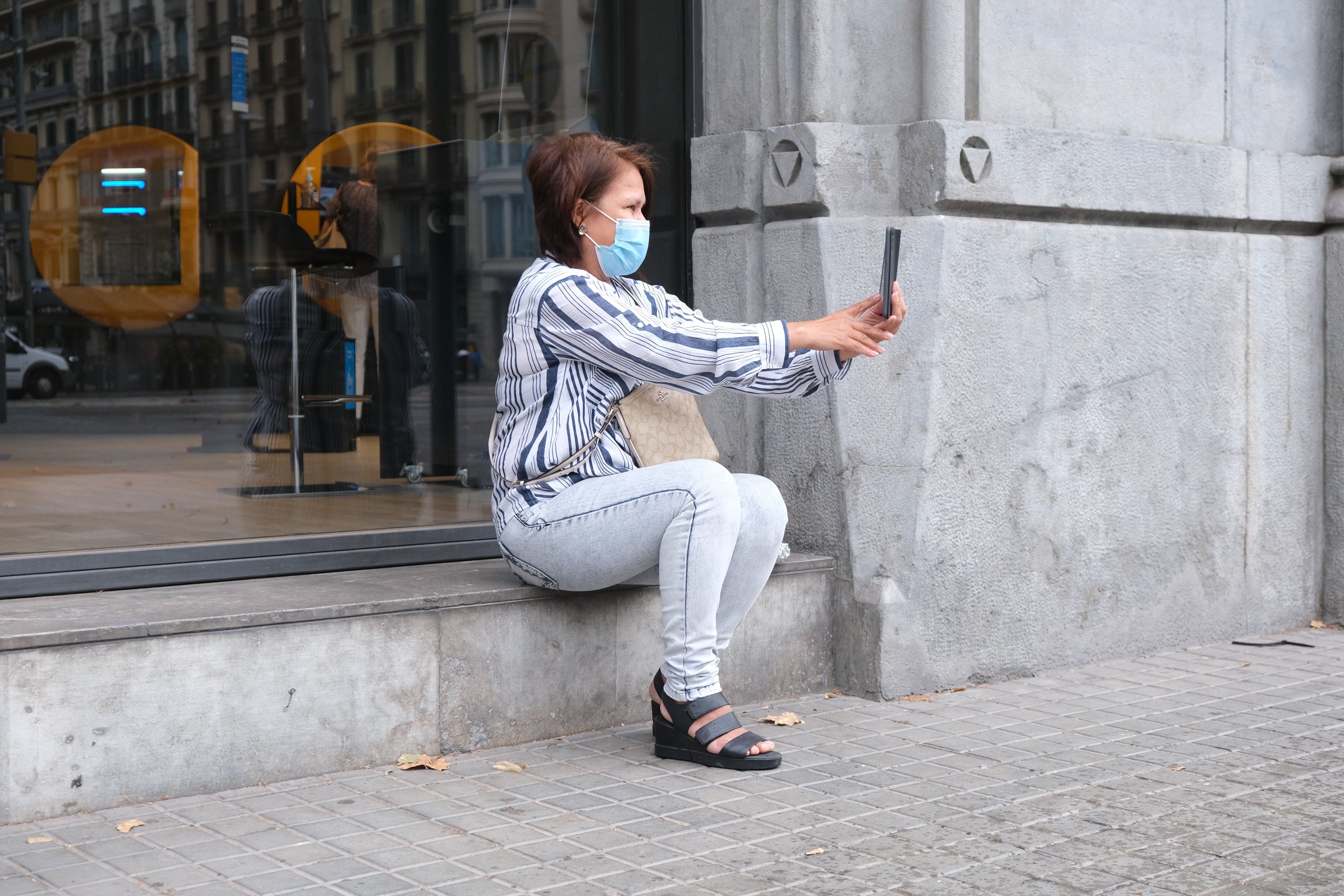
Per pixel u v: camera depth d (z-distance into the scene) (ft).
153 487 13.38
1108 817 8.71
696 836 8.30
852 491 12.11
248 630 9.09
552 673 10.53
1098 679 12.94
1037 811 8.82
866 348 9.48
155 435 13.41
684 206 13.46
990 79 12.54
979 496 12.47
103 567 10.16
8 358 12.38
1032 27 12.87
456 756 10.04
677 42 13.41
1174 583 14.30
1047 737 10.75
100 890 7.30
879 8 12.44
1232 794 9.21
